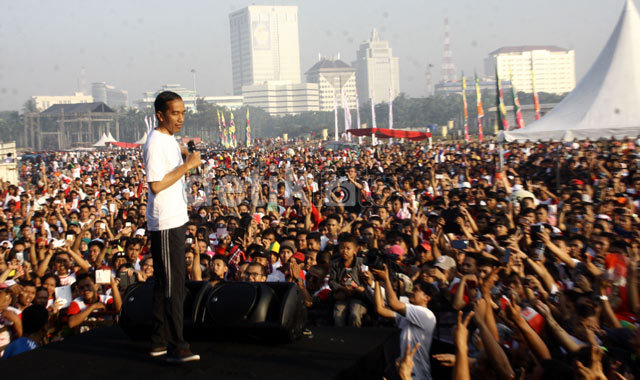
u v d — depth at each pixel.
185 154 4.29
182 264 4.05
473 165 22.25
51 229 12.51
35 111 160.88
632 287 5.60
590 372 3.62
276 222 11.52
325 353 4.07
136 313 4.35
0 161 29.25
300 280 7.37
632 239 8.27
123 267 7.93
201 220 11.83
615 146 25.34
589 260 6.75
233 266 8.78
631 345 4.12
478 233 9.73
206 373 3.68
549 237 7.39
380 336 4.52
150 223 4.03
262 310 4.25
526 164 20.80
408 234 8.91
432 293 6.18
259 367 3.78
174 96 4.01
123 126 168.00
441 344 6.02
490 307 4.80
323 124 185.62
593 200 13.52
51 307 7.00
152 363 3.89
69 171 33.00
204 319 4.30
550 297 5.95
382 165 27.41
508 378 3.94
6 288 6.57
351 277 6.20
